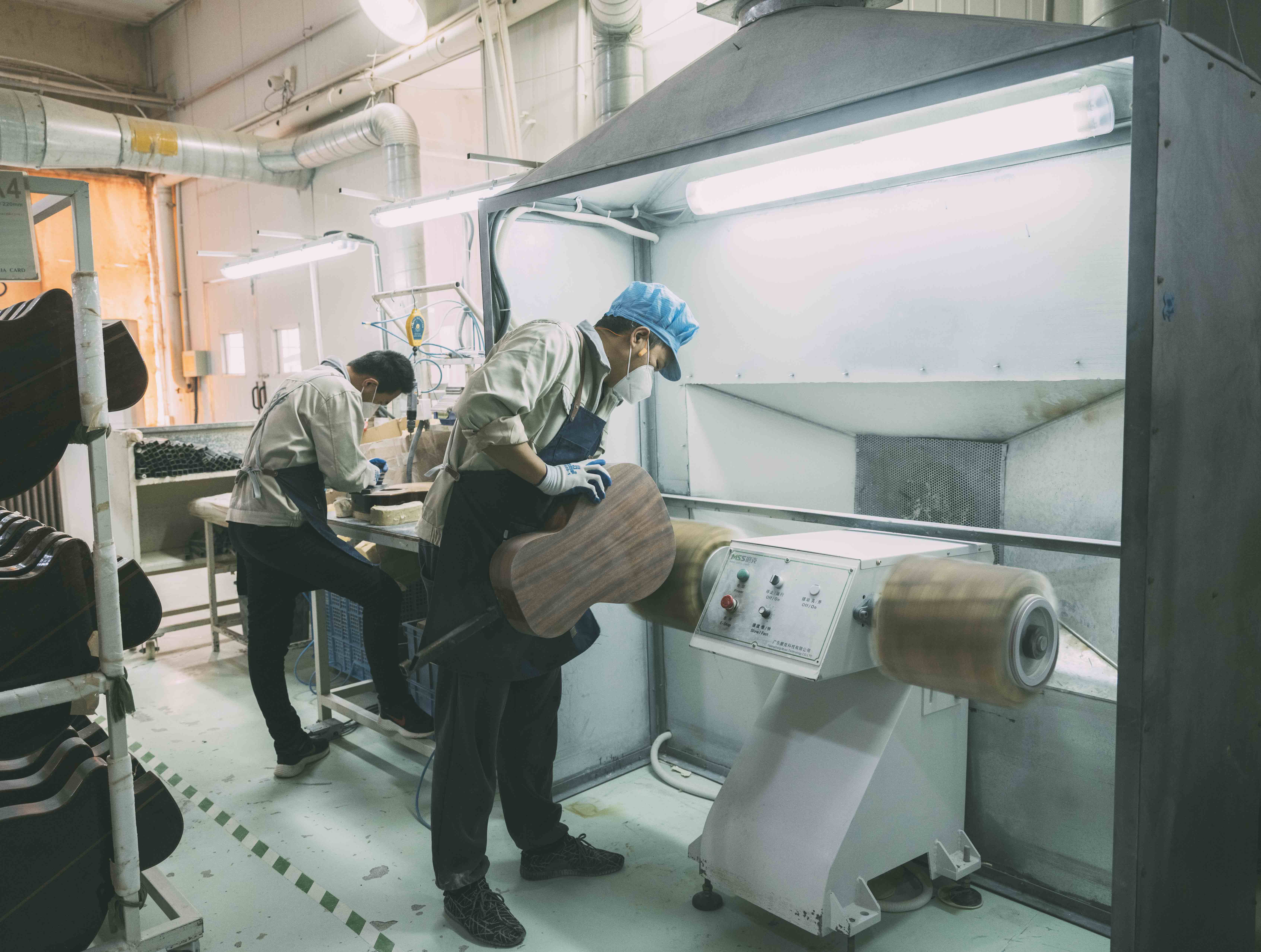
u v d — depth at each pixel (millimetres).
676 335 1869
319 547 2617
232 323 8180
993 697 1578
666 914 2043
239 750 3072
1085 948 1871
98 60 8211
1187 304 1368
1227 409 1513
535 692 2104
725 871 1939
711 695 2715
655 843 2371
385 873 2246
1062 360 1861
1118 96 1575
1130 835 1369
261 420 2664
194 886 2199
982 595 1572
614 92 3568
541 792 2176
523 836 2174
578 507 1763
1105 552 1792
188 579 5621
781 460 2643
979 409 2100
